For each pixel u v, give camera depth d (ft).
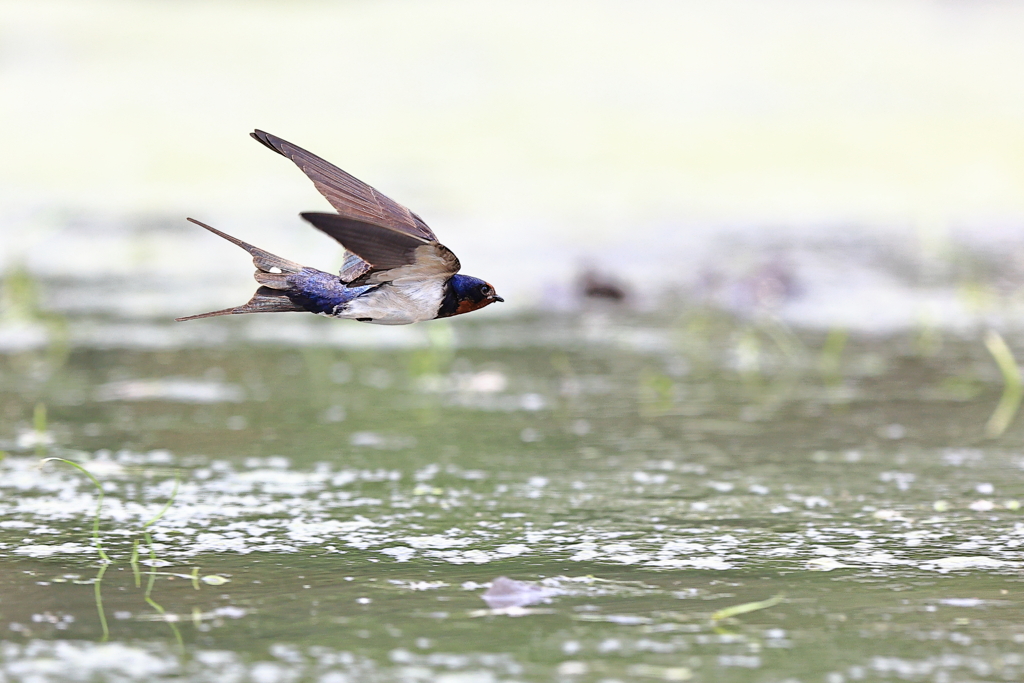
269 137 22.15
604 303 53.11
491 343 46.32
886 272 57.82
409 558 23.40
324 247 62.69
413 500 27.25
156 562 23.08
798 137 89.71
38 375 40.19
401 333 48.19
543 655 18.75
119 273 57.82
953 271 57.98
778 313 51.49
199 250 62.80
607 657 18.69
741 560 23.31
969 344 45.88
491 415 35.58
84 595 21.30
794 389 39.19
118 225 67.46
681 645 19.17
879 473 29.55
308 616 20.35
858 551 23.88
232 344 45.44
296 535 24.76
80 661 18.47
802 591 21.63
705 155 85.51
